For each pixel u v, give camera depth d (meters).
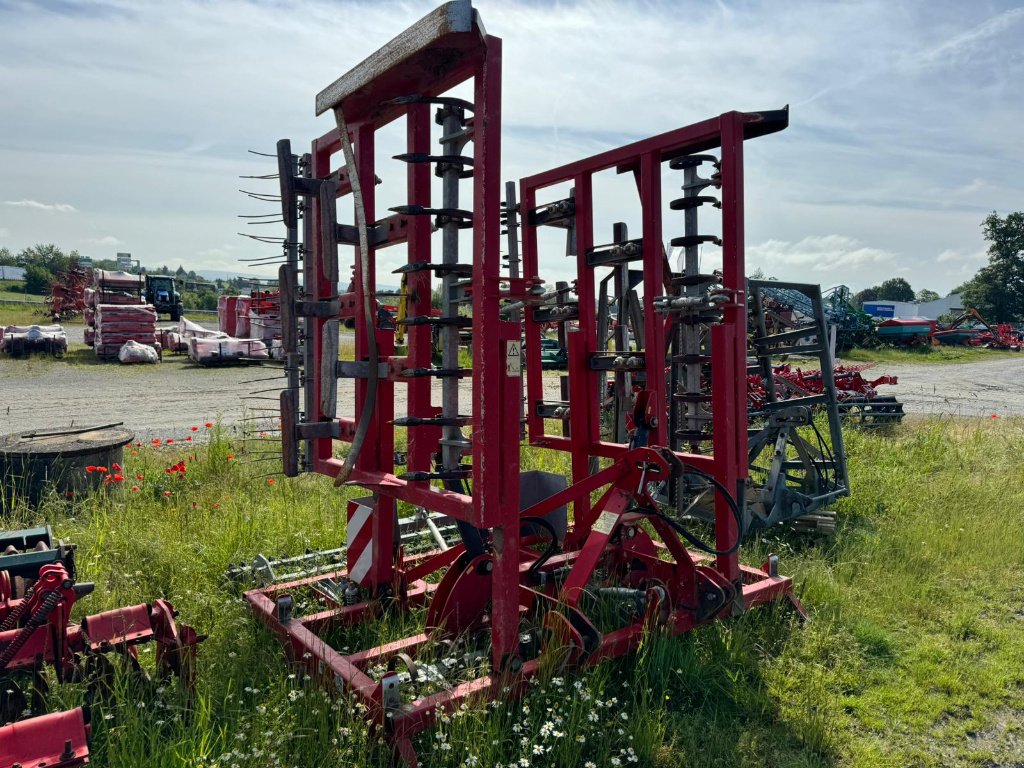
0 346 21.94
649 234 4.55
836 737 3.35
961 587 5.23
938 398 18.56
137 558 4.91
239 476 7.25
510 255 5.69
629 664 3.74
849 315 34.22
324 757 2.82
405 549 5.62
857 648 4.21
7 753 2.18
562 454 8.91
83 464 6.32
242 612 4.17
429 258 3.63
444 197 3.28
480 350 2.95
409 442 3.98
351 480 3.71
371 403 3.32
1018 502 7.29
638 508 3.97
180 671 3.18
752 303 6.54
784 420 6.55
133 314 21.77
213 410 12.98
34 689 2.88
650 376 4.54
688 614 4.02
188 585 4.60
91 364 20.53
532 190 5.36
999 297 71.00
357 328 3.85
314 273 3.94
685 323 5.00
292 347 3.71
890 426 12.59
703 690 3.64
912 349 37.16
